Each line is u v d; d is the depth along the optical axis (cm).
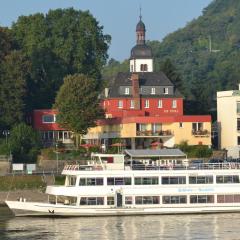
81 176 18862
